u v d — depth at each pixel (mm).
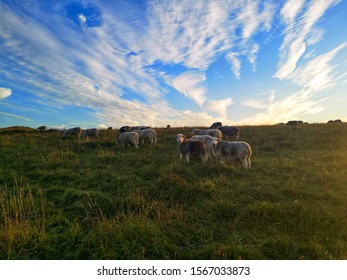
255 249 4332
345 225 5113
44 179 8961
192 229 5160
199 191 7078
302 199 6430
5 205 6543
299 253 4324
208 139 12148
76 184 8430
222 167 9125
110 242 4488
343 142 13781
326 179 7781
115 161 11133
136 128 21859
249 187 7363
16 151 13703
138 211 6137
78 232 5031
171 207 6250
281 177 8266
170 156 11977
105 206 6492
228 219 5715
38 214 6141
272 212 5684
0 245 4559
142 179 8453
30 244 4695
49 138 19484
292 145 14562
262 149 13906
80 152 13984
